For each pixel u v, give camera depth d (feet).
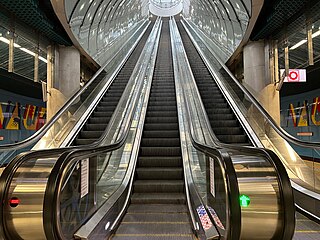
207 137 17.04
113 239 9.80
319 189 12.40
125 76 34.73
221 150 8.45
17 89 36.06
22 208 8.10
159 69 39.11
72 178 8.93
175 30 69.87
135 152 17.79
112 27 45.52
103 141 16.25
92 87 26.25
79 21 26.48
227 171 7.18
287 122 42.86
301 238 9.55
